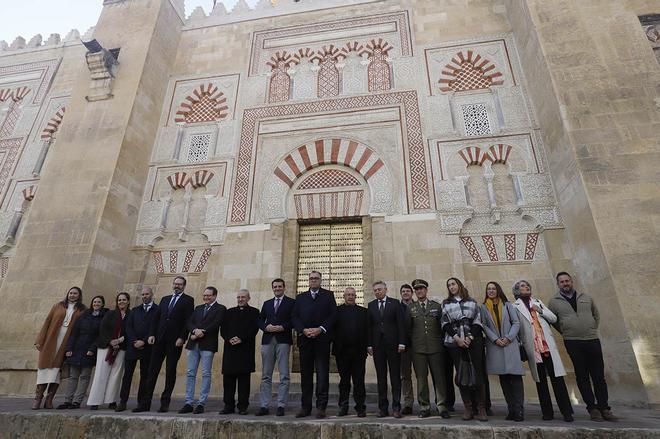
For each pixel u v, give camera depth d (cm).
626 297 511
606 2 707
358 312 438
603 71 652
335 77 879
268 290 691
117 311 501
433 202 705
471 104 793
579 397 571
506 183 712
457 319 388
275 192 770
